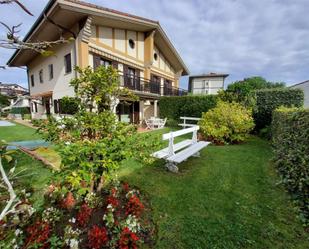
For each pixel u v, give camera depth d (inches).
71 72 402.0
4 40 43.7
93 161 90.1
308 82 593.0
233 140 315.3
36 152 205.2
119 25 457.1
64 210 105.4
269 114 354.6
